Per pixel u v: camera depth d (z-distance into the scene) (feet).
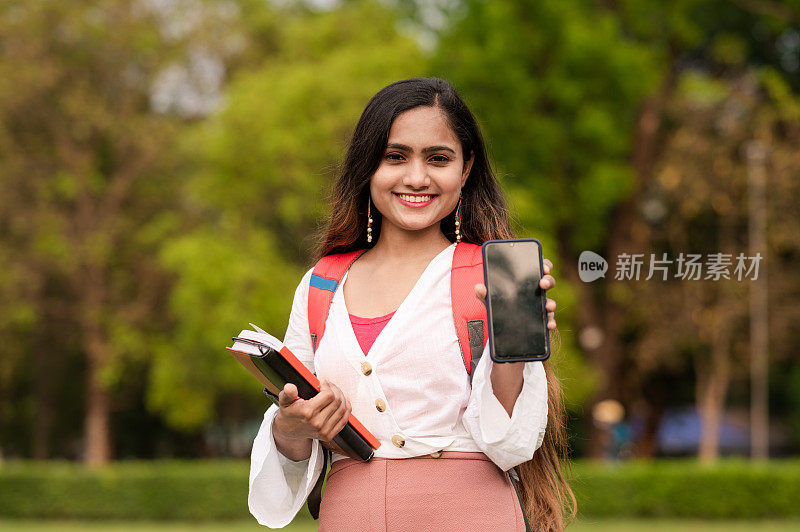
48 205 85.05
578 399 75.00
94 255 82.69
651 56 78.48
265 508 8.57
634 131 81.15
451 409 7.98
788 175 74.54
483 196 8.88
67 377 99.71
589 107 73.46
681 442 157.07
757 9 78.95
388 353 8.04
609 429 81.66
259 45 88.74
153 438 110.01
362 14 79.61
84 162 84.33
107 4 81.51
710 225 79.41
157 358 83.82
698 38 80.59
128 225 86.99
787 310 77.10
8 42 81.97
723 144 76.64
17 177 83.41
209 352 78.38
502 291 7.50
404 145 8.28
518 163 73.10
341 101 71.41
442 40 75.82
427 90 8.40
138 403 103.24
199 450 110.11
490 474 8.04
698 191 75.05
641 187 80.28
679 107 80.23
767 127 75.61
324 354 8.29
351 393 8.12
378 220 8.86
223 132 74.33
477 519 7.89
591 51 72.33
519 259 7.53
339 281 8.62
